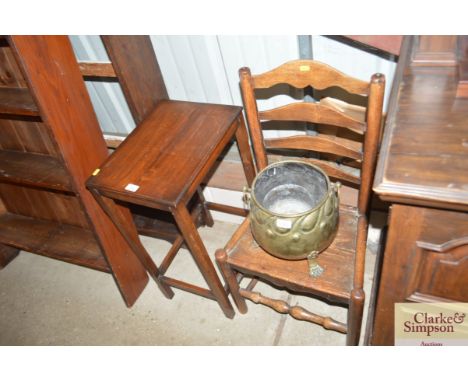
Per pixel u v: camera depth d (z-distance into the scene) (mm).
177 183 1050
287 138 1166
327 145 1128
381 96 930
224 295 1328
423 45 874
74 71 1138
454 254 739
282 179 1125
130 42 1247
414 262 786
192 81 1499
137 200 1071
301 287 1068
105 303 1631
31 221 1777
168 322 1512
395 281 847
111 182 1101
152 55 1345
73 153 1183
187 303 1557
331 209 977
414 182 651
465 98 783
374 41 1004
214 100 1538
